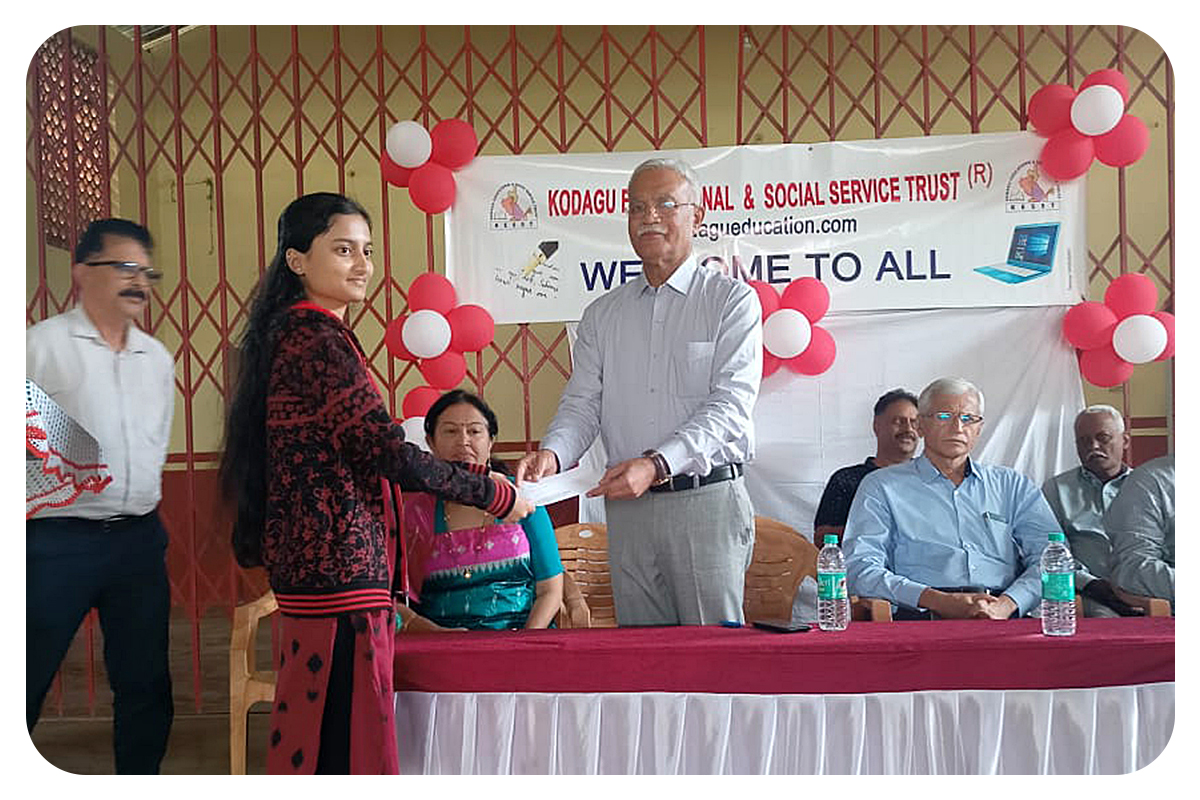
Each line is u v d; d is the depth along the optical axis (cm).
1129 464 378
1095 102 345
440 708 282
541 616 312
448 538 316
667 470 308
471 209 380
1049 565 304
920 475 349
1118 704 277
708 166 376
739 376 324
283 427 273
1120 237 378
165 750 357
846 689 276
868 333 379
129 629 357
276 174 437
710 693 278
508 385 444
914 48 387
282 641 274
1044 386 374
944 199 373
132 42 382
